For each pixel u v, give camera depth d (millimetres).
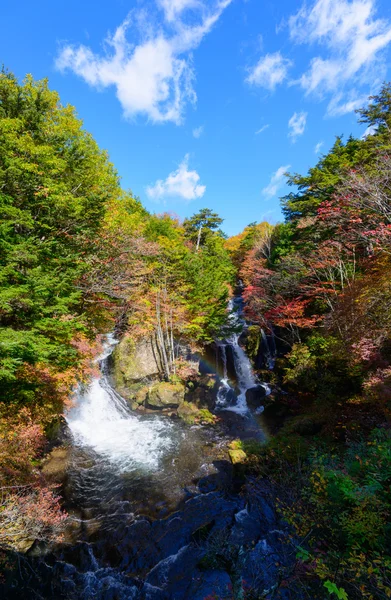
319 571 3770
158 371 16781
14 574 5703
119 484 9203
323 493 5551
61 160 8625
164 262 17062
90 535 7172
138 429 12961
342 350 11117
